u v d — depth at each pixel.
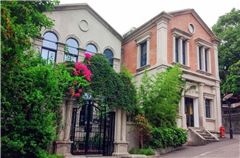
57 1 10.15
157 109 14.46
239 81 24.39
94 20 19.73
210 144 16.55
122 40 22.55
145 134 13.34
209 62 22.56
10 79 7.58
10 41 6.87
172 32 20.36
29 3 9.24
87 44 18.98
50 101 9.05
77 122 12.86
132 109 12.79
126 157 11.65
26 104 8.37
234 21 30.11
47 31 17.34
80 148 11.92
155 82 15.55
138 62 21.61
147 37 20.89
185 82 19.05
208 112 21.48
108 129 12.22
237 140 18.25
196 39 21.89
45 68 8.89
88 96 11.59
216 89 22.12
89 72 11.14
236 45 27.14
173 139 14.31
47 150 10.07
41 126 8.42
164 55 19.17
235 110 27.09
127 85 12.84
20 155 8.24
